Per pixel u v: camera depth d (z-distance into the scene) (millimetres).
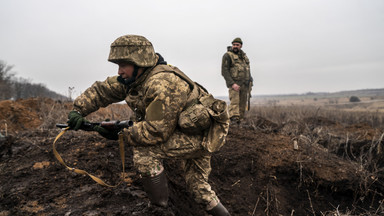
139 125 2031
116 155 3225
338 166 3740
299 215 3369
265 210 3293
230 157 3730
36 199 2598
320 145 4660
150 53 2088
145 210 2473
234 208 3215
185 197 3006
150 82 2025
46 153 3281
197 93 2188
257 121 6000
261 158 3822
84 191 2705
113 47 2061
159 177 2160
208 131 2145
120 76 2193
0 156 3377
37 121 5336
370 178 3543
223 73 5496
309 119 7559
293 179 3672
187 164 2416
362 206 3428
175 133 2137
